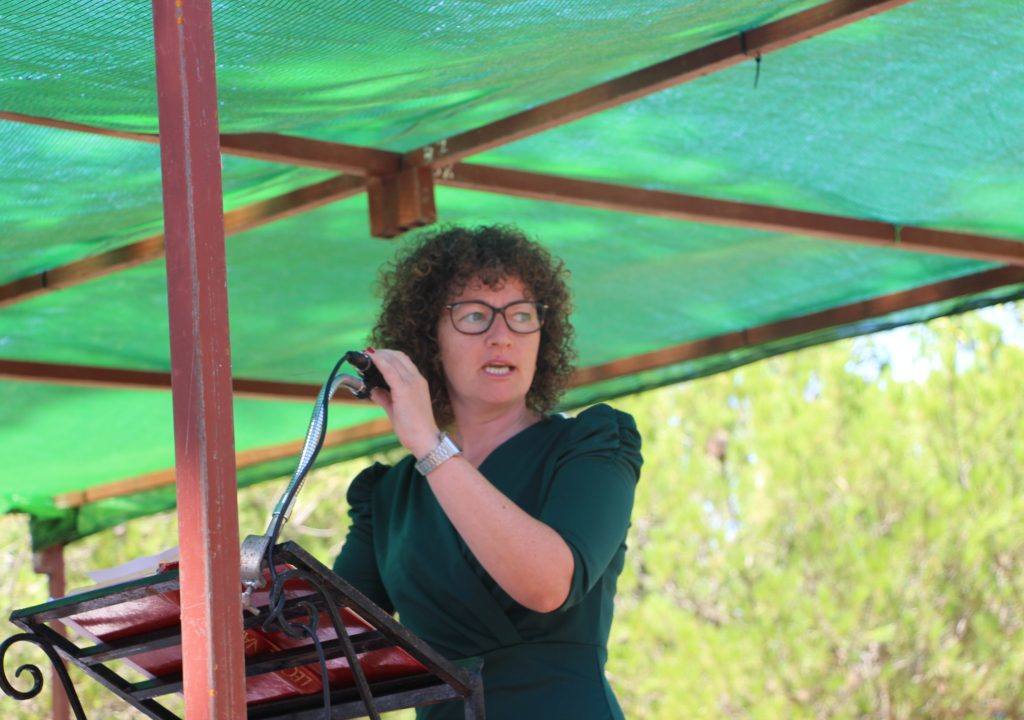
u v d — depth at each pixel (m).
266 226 5.40
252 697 2.83
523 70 4.01
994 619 12.32
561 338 3.32
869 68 4.42
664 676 12.66
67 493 8.54
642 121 4.79
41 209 4.69
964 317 13.23
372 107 4.17
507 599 2.93
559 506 2.88
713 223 5.38
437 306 3.22
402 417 2.68
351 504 3.37
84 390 6.88
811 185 5.34
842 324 6.62
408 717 12.55
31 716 12.65
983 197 5.39
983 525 12.32
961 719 12.25
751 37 4.05
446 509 2.67
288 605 2.35
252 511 15.14
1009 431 12.81
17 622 2.61
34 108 3.72
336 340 6.86
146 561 2.57
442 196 5.45
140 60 3.37
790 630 12.48
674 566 13.65
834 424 13.34
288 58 3.55
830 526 12.89
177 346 2.30
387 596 3.33
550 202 5.45
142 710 2.88
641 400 14.86
